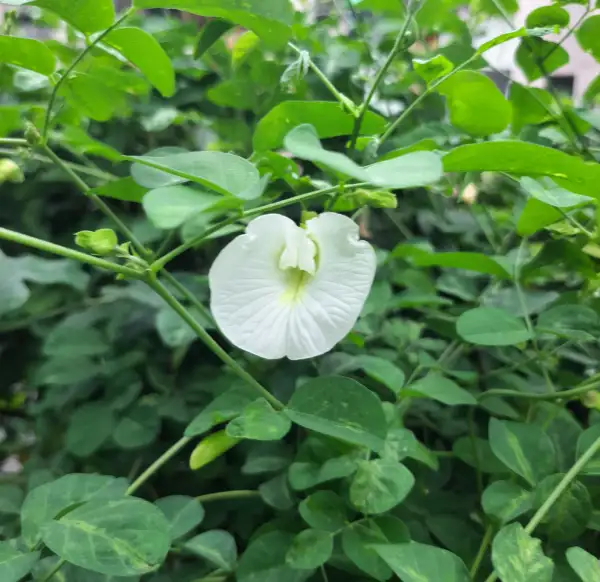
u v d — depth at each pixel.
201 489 0.23
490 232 0.27
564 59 0.23
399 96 0.29
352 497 0.16
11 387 0.29
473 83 0.19
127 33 0.17
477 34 0.32
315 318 0.15
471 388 0.22
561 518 0.16
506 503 0.16
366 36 0.30
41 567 0.16
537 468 0.17
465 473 0.22
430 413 0.23
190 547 0.17
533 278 0.24
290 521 0.18
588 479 0.19
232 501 0.21
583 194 0.15
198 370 0.23
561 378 0.23
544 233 0.26
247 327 0.15
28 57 0.18
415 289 0.23
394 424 0.18
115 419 0.21
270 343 0.15
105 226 0.25
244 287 0.15
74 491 0.15
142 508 0.14
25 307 0.26
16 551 0.14
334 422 0.16
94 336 0.23
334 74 0.28
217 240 0.26
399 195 0.28
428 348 0.24
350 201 0.17
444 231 0.28
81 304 0.26
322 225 0.15
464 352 0.24
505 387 0.23
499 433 0.18
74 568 0.16
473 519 0.20
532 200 0.19
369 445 0.16
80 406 0.23
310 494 0.18
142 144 0.29
